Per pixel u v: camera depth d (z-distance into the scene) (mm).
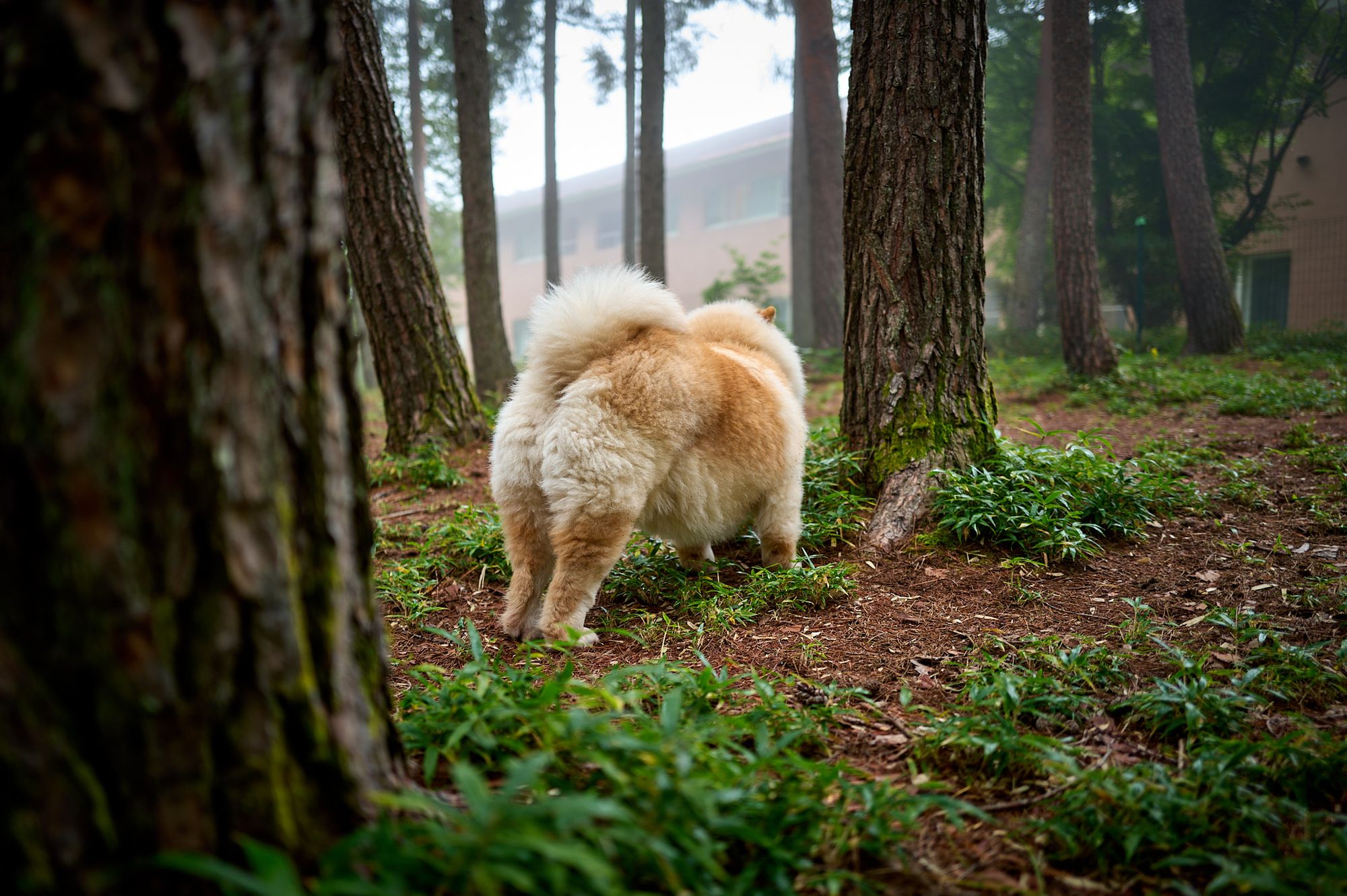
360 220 6789
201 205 1293
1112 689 2877
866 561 4379
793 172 16766
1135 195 18875
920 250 4891
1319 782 2221
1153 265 18375
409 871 1410
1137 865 1947
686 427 3582
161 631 1313
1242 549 4285
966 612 3715
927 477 4828
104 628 1275
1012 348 17688
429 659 3383
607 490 3350
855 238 5125
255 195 1374
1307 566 4031
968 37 4750
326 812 1514
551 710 2285
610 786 1873
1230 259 18531
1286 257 20062
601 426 3354
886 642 3408
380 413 12211
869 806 1906
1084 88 10562
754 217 27734
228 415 1348
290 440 1470
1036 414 9250
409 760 1991
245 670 1387
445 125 19172
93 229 1231
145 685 1306
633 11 17688
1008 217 21719
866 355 5129
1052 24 11094
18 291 1221
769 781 2020
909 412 4980
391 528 5289
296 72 1437
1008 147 20453
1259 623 3312
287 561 1446
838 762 2268
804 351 14141
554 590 3416
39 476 1235
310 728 1486
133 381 1270
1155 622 3455
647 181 13250
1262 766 2246
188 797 1347
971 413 5059
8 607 1237
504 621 3600
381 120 6641
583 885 1438
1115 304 20141
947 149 4824
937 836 2061
